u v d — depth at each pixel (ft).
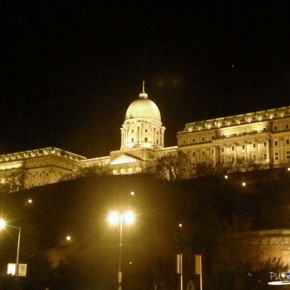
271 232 289.53
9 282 224.12
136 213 425.69
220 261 202.39
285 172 520.83
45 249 380.37
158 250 237.45
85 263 272.10
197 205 436.76
